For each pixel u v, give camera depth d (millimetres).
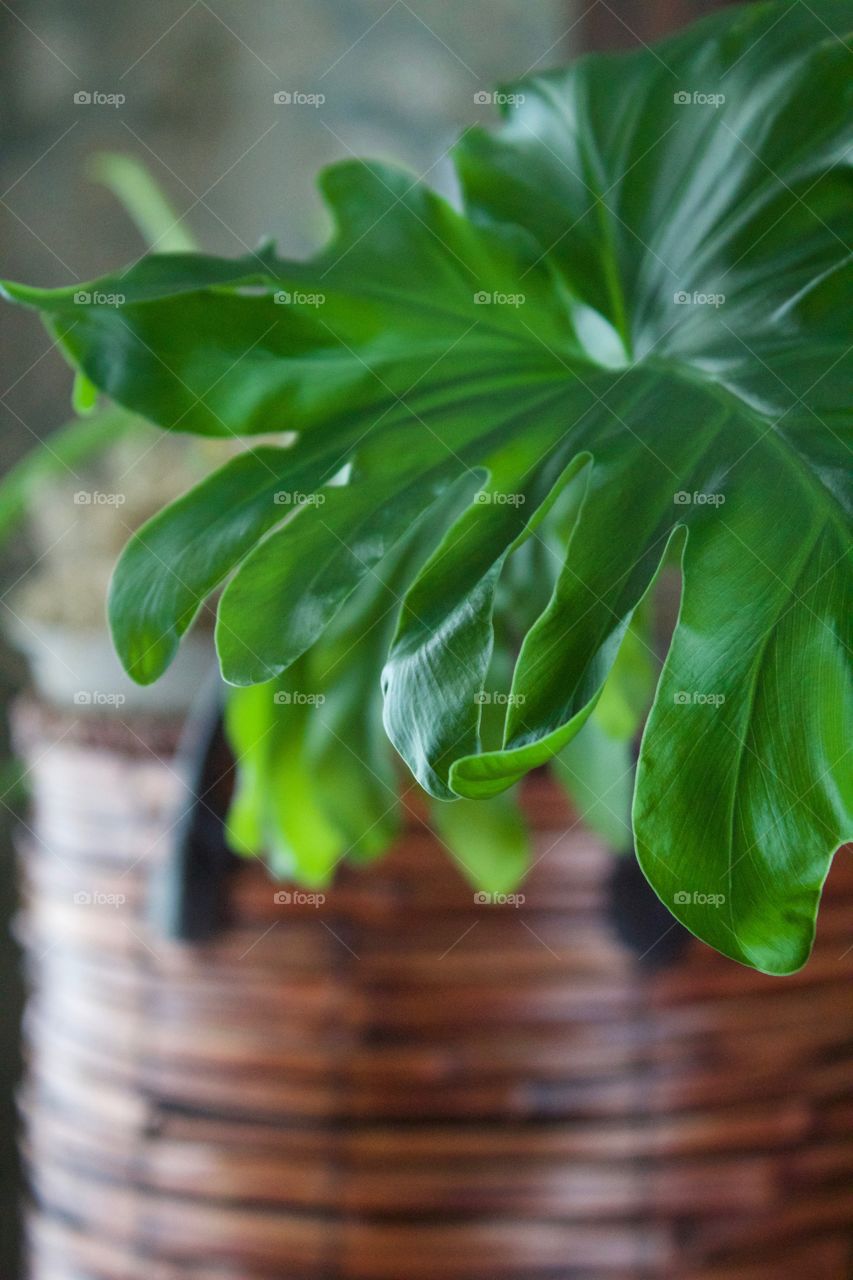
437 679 719
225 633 757
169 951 912
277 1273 909
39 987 978
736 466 737
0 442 1221
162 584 765
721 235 807
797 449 737
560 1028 896
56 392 1229
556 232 833
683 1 1154
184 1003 913
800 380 756
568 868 895
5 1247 1198
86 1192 940
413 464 782
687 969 898
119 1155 929
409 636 730
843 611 712
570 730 694
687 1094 904
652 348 810
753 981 907
